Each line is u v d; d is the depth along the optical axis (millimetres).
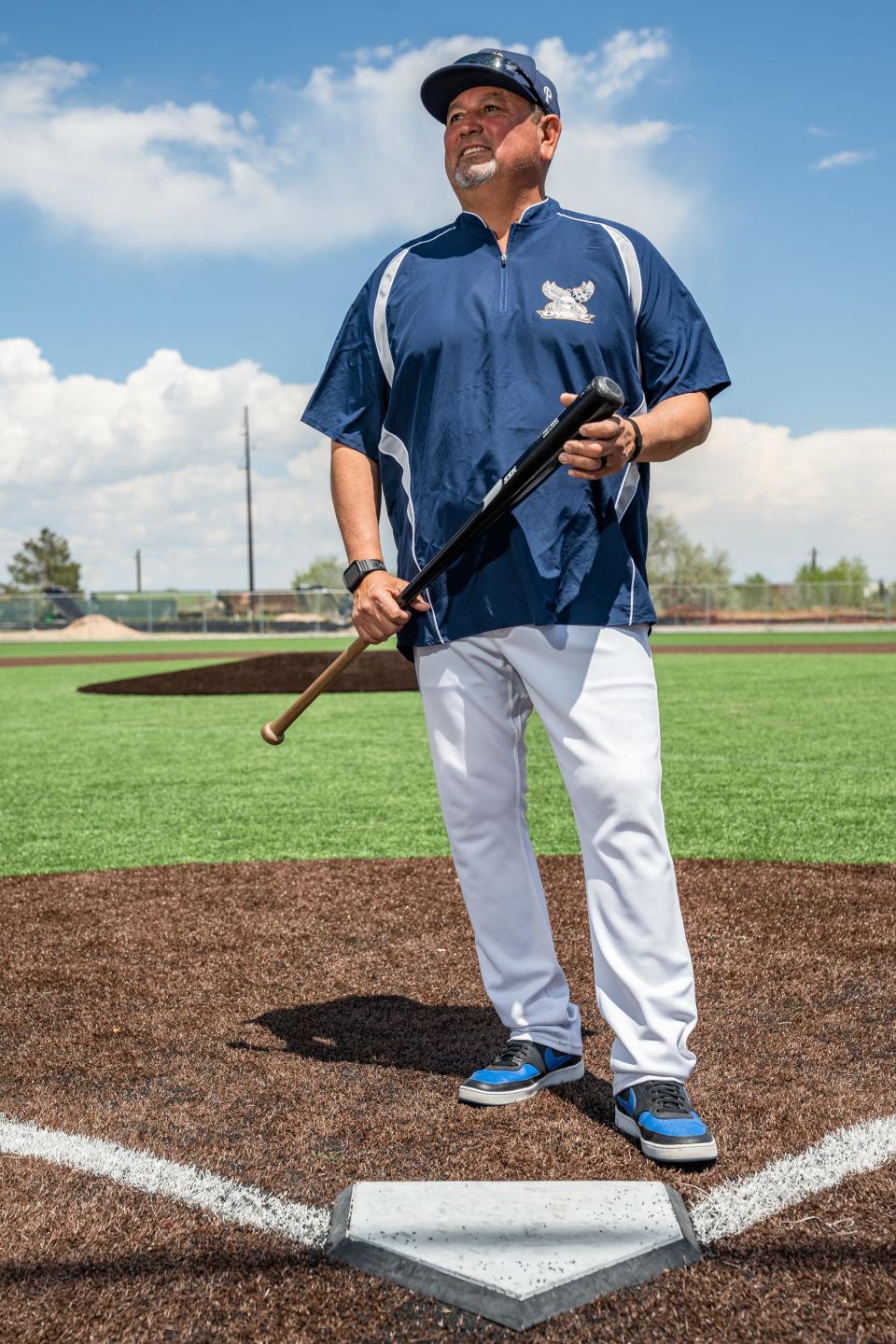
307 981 3188
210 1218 1889
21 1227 1862
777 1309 1615
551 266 2227
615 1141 2168
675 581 59438
